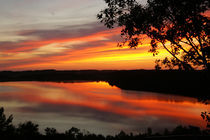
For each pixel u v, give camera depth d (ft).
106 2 31.55
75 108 469.16
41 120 323.98
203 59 27.96
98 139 43.27
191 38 28.53
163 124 279.49
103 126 291.58
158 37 32.09
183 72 31.30
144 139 32.04
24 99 612.70
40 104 523.70
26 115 361.92
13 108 437.58
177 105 402.72
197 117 298.15
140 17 29.55
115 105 486.38
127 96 609.83
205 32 26.09
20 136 36.47
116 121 325.21
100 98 620.08
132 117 348.79
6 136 34.63
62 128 268.00
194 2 23.66
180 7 25.27
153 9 28.40
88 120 340.59
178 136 30.55
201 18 25.18
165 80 651.25
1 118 36.86
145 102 483.51
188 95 475.31
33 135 38.37
